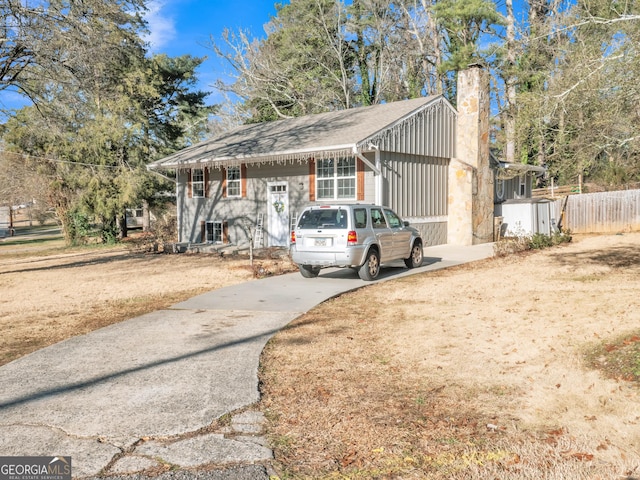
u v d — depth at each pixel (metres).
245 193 21.58
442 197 20.78
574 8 8.52
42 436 4.05
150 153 30.77
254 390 5.04
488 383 5.12
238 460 3.65
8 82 14.91
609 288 9.98
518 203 23.34
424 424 4.20
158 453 3.76
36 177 29.12
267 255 17.81
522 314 8.06
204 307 9.31
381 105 21.75
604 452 3.63
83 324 8.41
